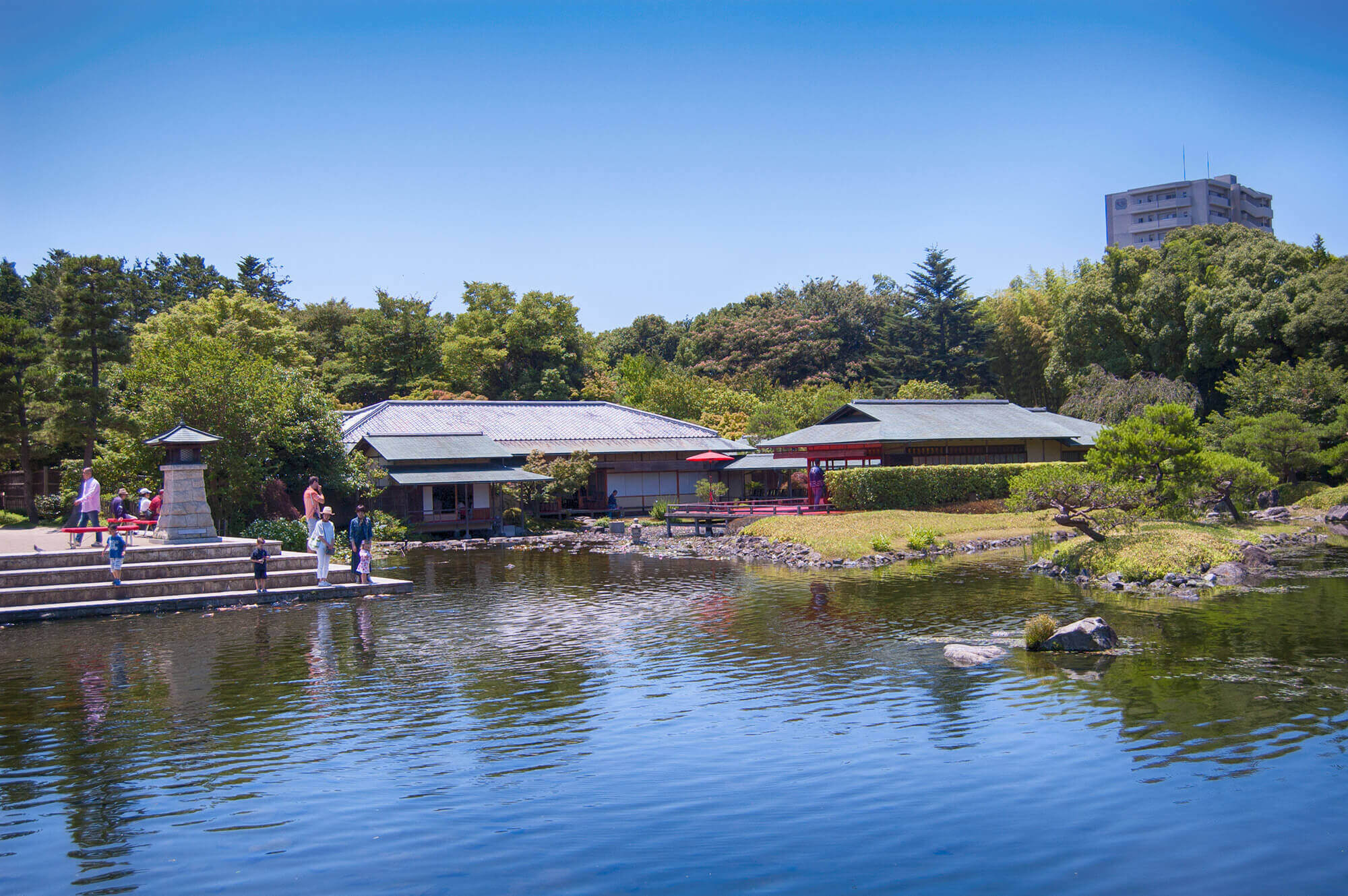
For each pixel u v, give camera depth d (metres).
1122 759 12.88
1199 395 67.88
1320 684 16.42
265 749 13.89
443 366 89.50
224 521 43.06
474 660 20.02
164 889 9.34
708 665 19.30
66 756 13.62
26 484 49.16
